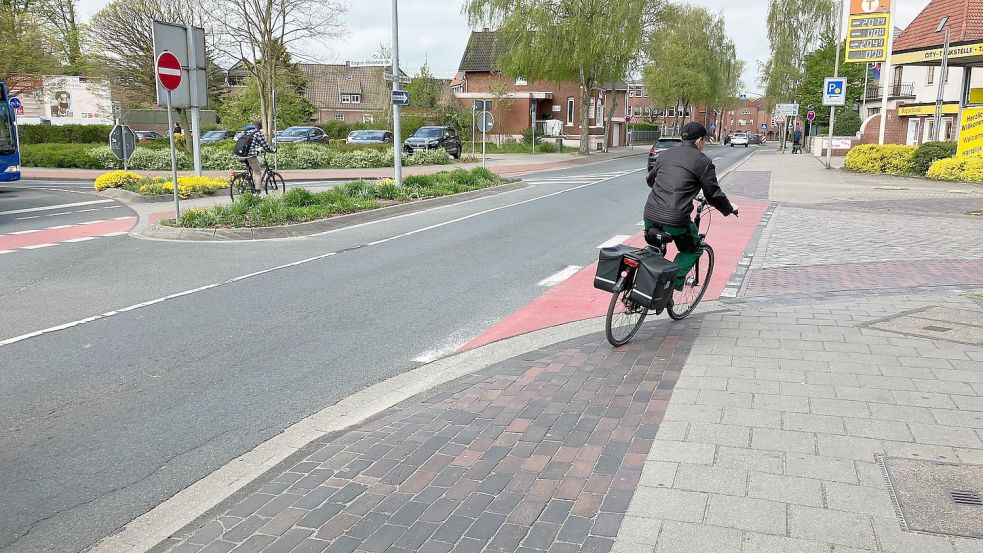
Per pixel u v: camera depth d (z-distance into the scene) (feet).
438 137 123.75
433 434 13.79
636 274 18.79
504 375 17.15
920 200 61.05
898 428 13.20
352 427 14.74
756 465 11.89
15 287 28.02
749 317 21.75
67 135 138.72
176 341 20.98
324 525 10.65
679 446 12.70
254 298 26.27
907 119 131.03
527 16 145.07
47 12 173.37
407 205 55.31
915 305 22.81
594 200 62.44
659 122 358.02
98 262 33.42
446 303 25.49
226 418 15.46
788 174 96.27
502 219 49.29
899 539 9.68
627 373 16.81
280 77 127.54
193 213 43.45
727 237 40.63
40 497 12.19
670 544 9.75
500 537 10.12
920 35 114.42
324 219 45.62
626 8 138.82
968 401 14.40
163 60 42.55
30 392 16.92
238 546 10.20
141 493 12.30
